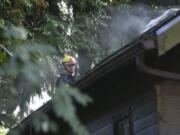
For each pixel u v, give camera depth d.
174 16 5.42
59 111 2.12
